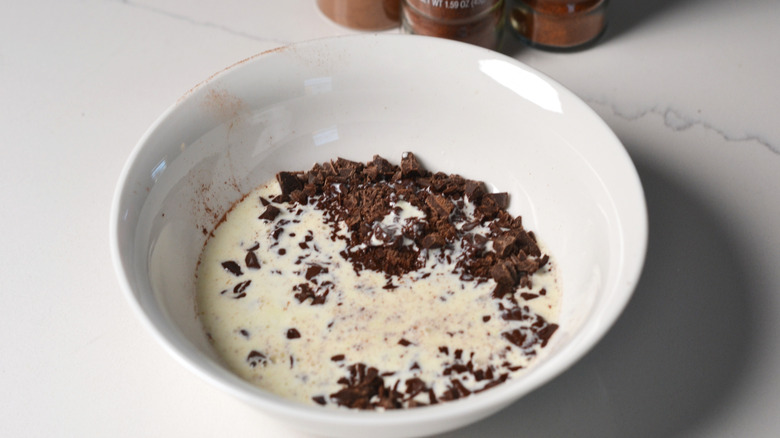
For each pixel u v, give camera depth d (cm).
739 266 48
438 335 45
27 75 57
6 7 60
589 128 47
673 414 44
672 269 48
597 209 46
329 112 51
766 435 43
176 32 58
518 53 57
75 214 51
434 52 50
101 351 46
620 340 46
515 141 49
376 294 46
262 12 59
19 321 47
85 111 55
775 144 52
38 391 45
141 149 46
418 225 48
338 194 50
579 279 45
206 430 43
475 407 38
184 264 47
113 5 60
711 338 46
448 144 51
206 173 49
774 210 50
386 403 42
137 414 44
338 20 58
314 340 45
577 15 55
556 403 44
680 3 59
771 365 45
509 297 46
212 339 45
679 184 51
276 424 43
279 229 49
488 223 49
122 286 41
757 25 58
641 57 57
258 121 50
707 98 54
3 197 51
